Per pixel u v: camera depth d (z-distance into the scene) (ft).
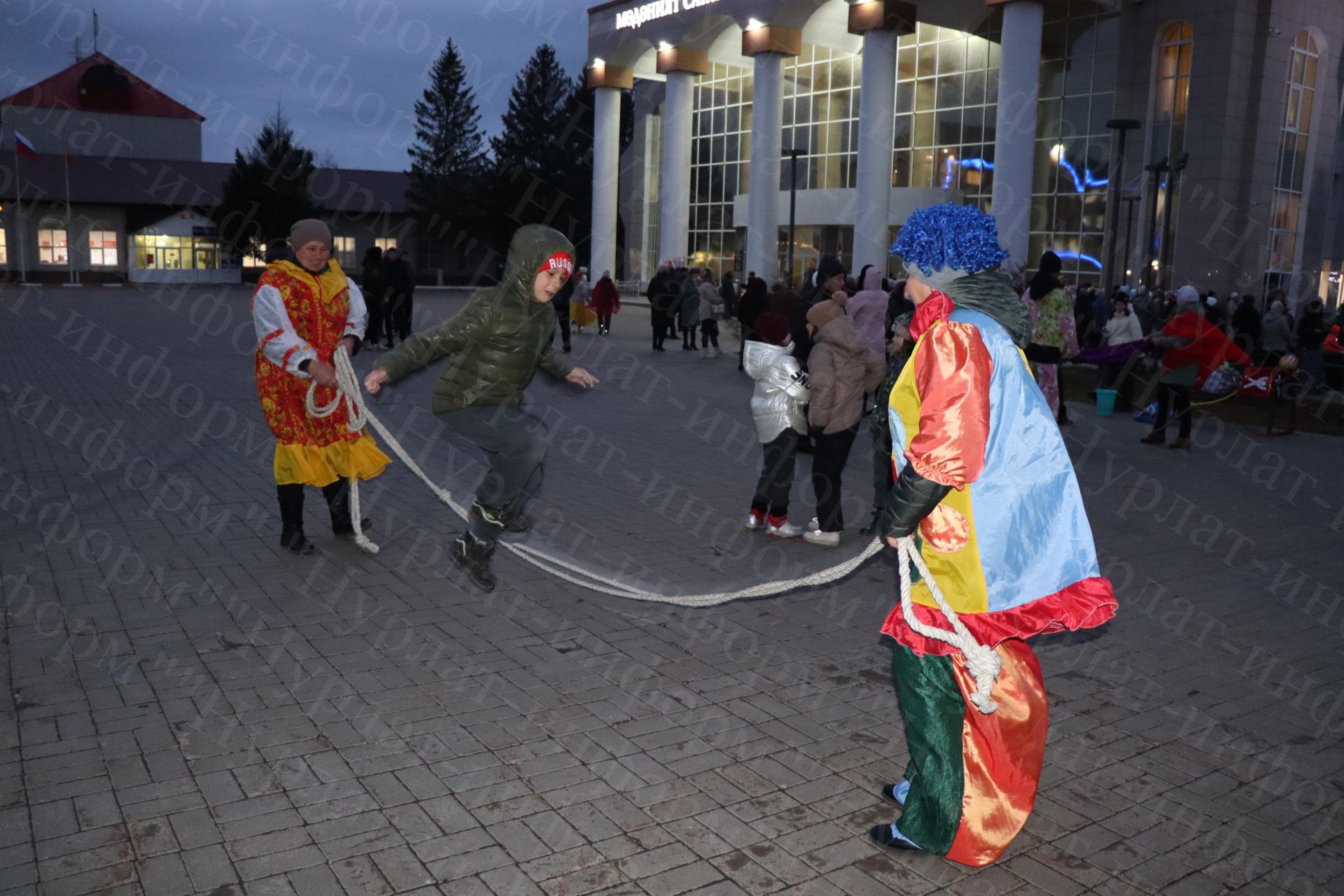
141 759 12.66
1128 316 49.78
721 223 163.53
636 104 180.24
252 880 10.23
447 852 10.84
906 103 132.67
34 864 10.38
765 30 123.75
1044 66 115.34
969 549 9.58
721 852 10.99
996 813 10.25
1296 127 107.34
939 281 10.03
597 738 13.61
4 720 13.64
